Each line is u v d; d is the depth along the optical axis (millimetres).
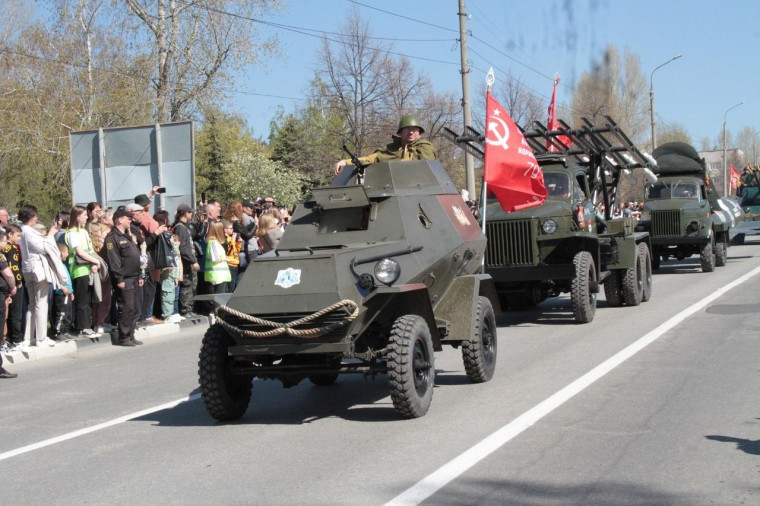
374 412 8430
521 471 6133
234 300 7855
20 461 7152
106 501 5879
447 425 7625
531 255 14633
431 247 8891
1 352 12797
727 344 11500
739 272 23641
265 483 6102
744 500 5391
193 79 29734
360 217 8945
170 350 13914
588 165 16922
